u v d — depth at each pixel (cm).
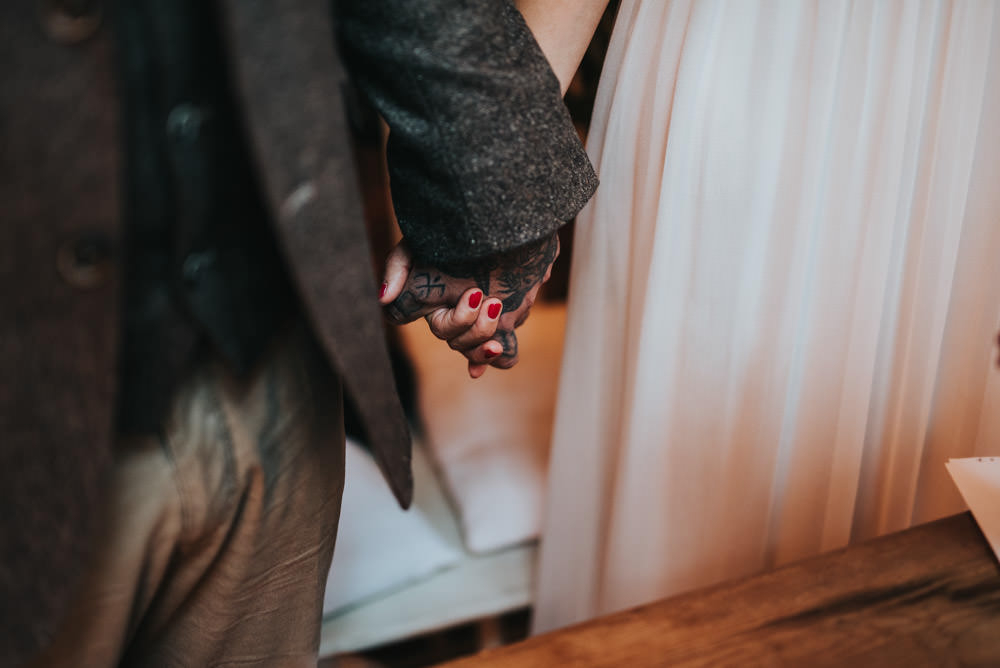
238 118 67
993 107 94
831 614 73
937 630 72
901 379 106
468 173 77
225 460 73
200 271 67
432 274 90
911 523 113
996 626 72
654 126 104
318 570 85
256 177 65
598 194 114
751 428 109
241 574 80
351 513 146
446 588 142
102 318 61
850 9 94
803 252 100
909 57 93
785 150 98
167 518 73
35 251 59
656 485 116
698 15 96
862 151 97
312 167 66
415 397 203
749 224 100
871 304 100
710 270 103
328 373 79
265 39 62
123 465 70
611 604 125
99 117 59
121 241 61
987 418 100
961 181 96
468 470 163
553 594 140
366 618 135
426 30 74
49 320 61
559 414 131
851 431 106
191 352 69
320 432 80
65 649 73
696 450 113
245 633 84
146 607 79
